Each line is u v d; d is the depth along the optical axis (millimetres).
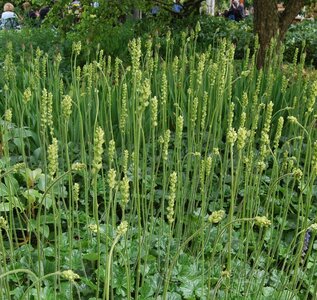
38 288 1858
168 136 2545
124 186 1905
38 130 3629
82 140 3000
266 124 2561
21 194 3102
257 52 6309
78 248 2758
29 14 13992
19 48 8047
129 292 1942
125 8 7207
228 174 3684
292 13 6359
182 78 4035
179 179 2818
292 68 4887
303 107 4090
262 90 4508
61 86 3807
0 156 3660
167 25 8609
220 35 8836
